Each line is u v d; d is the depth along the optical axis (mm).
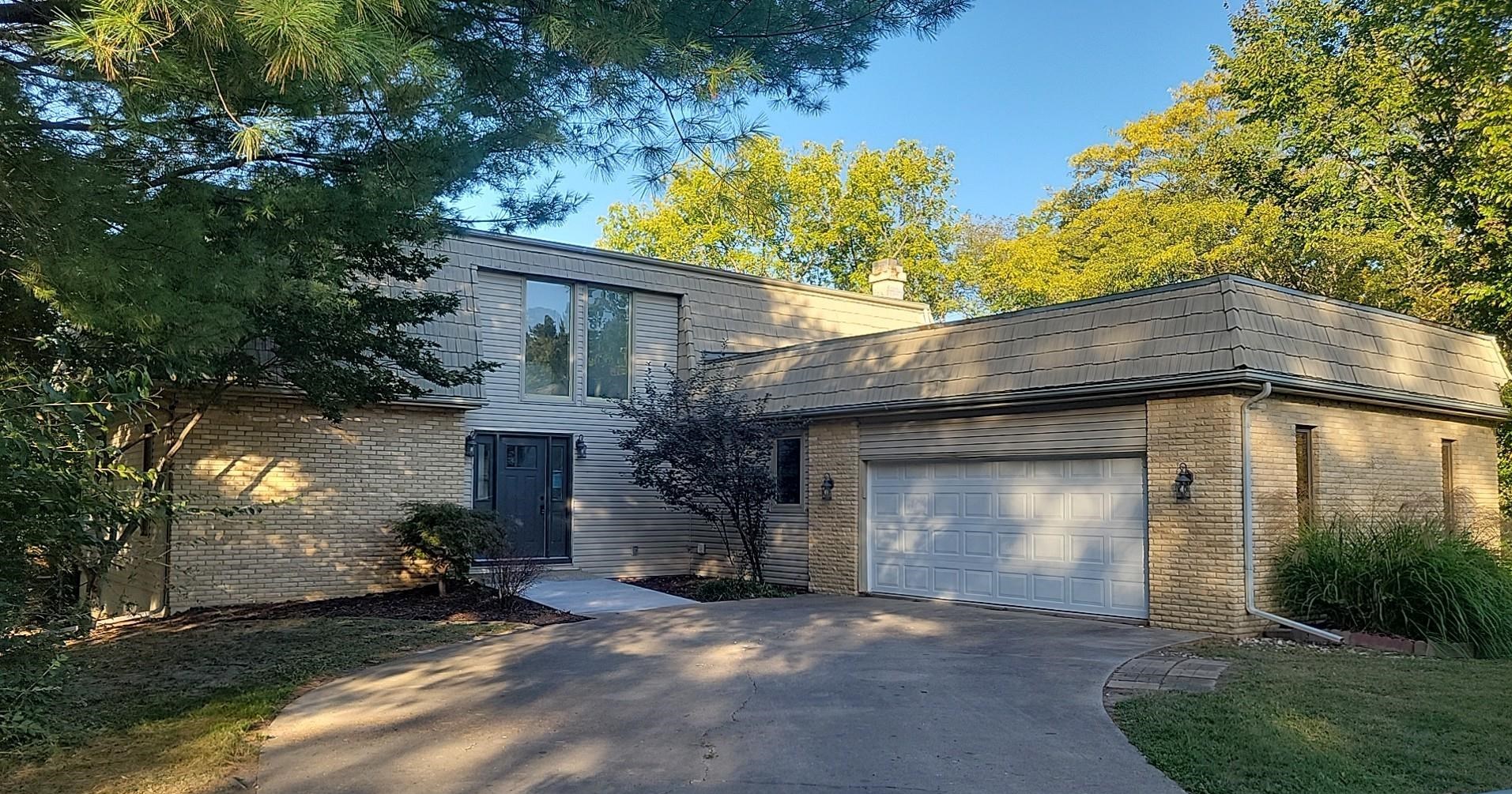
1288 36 22578
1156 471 11438
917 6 7320
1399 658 9406
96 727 7270
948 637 10773
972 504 13719
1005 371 13055
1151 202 30125
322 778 5988
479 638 11258
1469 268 18250
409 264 12906
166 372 8852
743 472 15117
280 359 12305
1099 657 9422
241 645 10883
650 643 10539
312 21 4426
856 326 22156
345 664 9844
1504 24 16766
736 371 17812
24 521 5949
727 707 7645
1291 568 11008
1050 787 5641
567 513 17547
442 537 14258
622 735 6902
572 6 5953
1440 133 20047
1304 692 7738
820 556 15570
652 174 7355
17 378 5844
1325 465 11883
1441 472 13625
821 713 7422
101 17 4406
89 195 5934
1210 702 7406
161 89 5750
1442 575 10133
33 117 5945
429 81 5629
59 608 6883
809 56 7430
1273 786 5551
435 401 15359
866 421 15062
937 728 6945
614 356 18578
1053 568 12688
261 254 6941
